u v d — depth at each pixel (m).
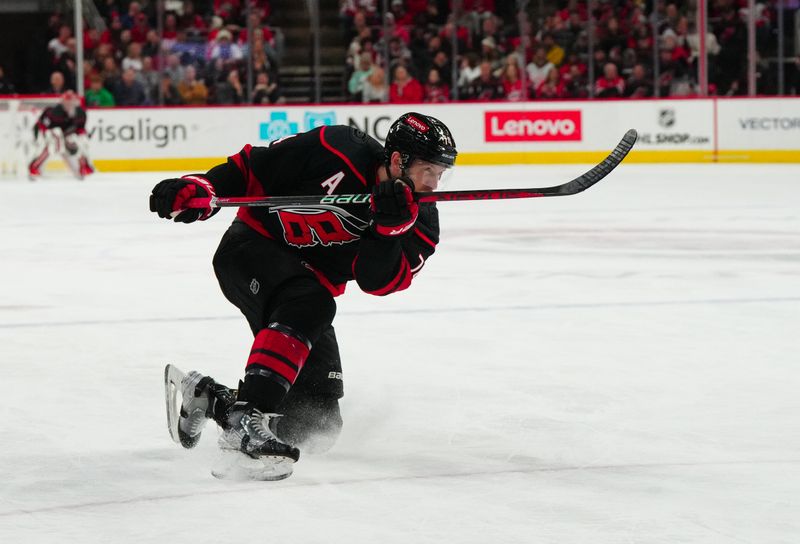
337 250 6.28
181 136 35.12
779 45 36.16
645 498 5.63
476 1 37.62
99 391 8.18
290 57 38.62
